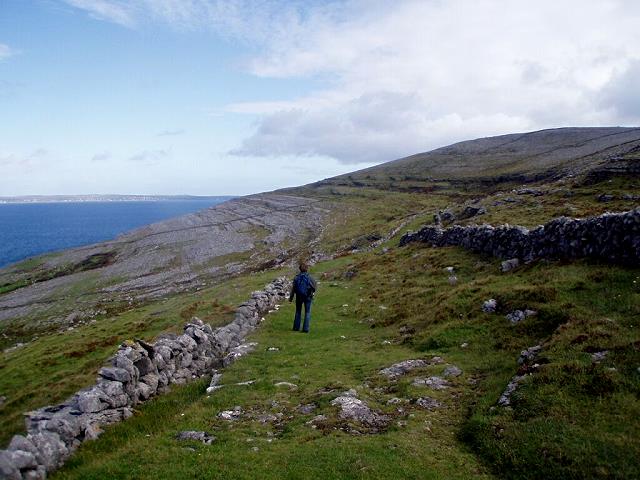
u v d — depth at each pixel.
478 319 20.20
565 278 20.61
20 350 47.69
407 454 11.02
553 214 48.59
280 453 11.30
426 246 44.44
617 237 21.16
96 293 86.25
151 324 41.59
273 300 32.81
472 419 12.36
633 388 11.79
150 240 152.00
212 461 10.95
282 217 165.38
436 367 16.67
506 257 29.64
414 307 25.73
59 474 10.64
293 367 18.75
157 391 16.80
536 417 11.66
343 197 197.88
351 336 23.89
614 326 15.06
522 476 10.02
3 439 19.09
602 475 9.45
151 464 10.89
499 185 131.50
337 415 13.37
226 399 15.40
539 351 15.19
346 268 47.44
